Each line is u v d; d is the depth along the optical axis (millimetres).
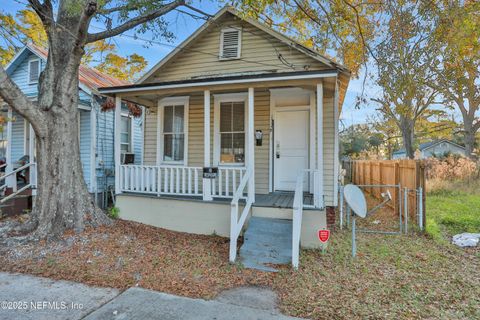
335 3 6836
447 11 5910
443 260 4734
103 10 5625
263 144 7246
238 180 7387
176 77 8289
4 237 5398
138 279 3996
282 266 4488
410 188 7328
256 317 3107
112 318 3059
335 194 6695
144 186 7113
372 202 10578
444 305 3338
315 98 6828
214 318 3082
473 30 5992
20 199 8273
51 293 3615
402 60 6578
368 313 3156
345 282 3932
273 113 7227
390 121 22703
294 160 7289
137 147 11188
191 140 7879
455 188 12039
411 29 6422
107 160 9773
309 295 3584
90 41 5711
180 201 6281
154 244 5320
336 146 6707
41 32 10281
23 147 10398
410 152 16438
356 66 8625
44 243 5129
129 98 7457
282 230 5250
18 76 10500
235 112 7473
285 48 7430
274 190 7336
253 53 7688
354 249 4875
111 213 6863
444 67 7422
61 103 5668
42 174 5625
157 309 3246
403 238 6000
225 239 5785
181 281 3963
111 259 4617
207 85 6008
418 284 3861
